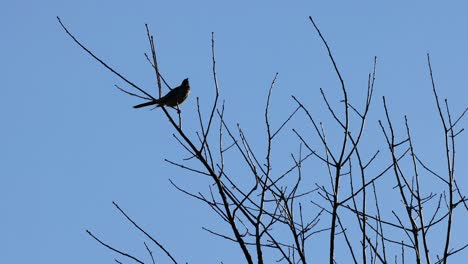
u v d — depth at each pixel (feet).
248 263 35.78
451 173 37.45
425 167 38.42
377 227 37.81
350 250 36.29
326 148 38.37
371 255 37.04
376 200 38.17
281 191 38.63
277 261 36.32
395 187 38.40
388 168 38.60
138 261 36.52
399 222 37.70
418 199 37.68
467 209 36.63
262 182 38.68
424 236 36.40
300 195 38.60
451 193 37.09
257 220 37.52
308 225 37.88
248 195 38.47
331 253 35.63
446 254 35.60
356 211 37.58
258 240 36.78
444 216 37.14
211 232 37.06
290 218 37.63
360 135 38.47
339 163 37.83
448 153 37.83
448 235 36.04
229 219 37.01
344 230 37.01
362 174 38.32
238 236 36.52
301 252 35.99
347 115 38.42
